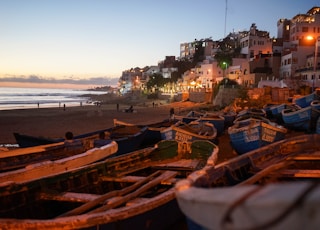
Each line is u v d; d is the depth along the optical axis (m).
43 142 14.58
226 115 28.39
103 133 14.76
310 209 2.30
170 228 6.80
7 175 7.25
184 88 86.69
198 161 9.83
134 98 105.50
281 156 9.10
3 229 4.21
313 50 51.53
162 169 9.22
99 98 142.25
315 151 9.09
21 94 186.75
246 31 79.12
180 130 15.45
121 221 5.21
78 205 6.53
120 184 7.86
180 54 114.88
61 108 63.38
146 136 19.42
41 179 6.43
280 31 73.88
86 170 7.55
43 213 6.33
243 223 2.62
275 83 49.31
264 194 2.60
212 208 2.85
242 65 61.16
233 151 16.86
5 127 31.75
